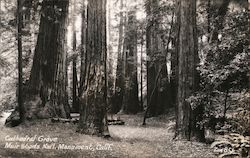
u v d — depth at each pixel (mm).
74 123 17000
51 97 18312
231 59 12656
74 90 27609
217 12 17469
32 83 18172
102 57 14336
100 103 14164
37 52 18625
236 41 12469
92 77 14250
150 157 11000
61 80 18844
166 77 26594
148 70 27344
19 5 15820
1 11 19125
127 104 29562
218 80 12602
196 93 13445
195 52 13797
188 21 13797
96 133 13945
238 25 12898
